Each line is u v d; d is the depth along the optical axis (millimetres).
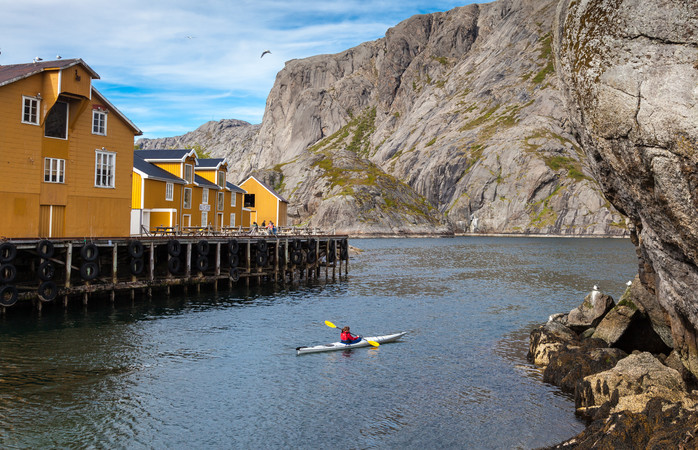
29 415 16047
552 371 20297
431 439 15195
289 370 21422
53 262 30828
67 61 32000
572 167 192125
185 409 16984
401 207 167500
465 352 24516
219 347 24484
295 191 176625
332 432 15555
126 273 36219
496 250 101625
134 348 23641
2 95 29000
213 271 43594
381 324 30641
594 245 122438
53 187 31984
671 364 18188
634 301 22531
